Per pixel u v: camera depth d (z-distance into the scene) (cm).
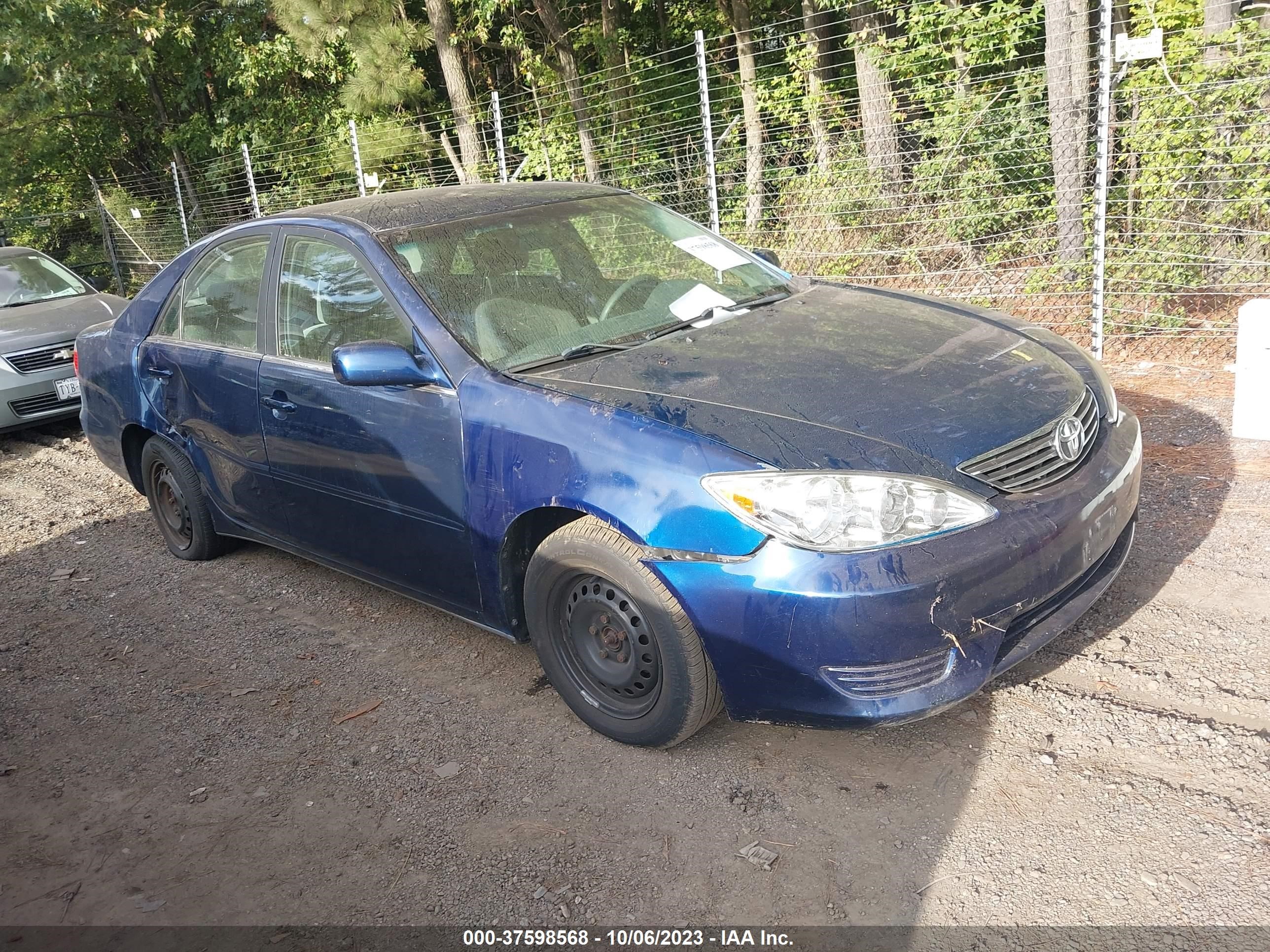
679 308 364
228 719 360
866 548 254
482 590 335
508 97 1588
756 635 262
